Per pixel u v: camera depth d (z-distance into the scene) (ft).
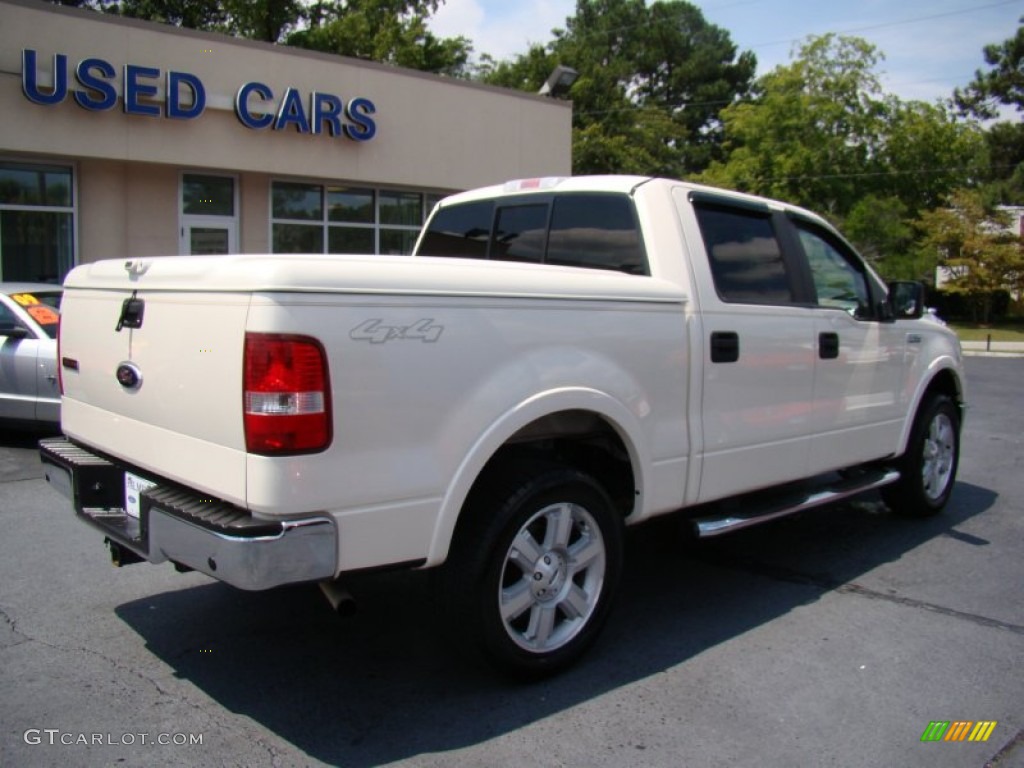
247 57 45.70
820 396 15.83
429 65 105.29
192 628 13.47
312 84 48.21
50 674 11.84
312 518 9.30
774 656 12.80
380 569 9.87
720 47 200.54
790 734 10.61
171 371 10.29
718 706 11.26
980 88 184.34
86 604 14.34
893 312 17.80
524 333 10.90
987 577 16.39
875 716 11.08
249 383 9.14
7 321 25.48
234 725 10.60
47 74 39.81
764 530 19.35
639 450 12.38
